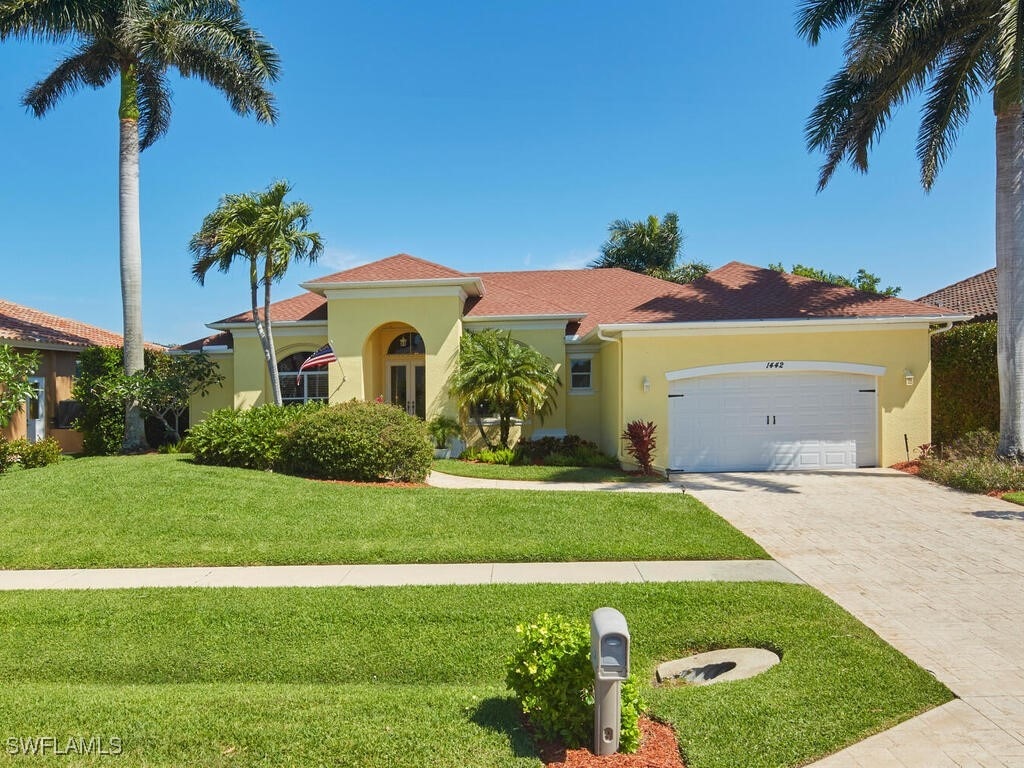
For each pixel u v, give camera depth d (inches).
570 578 299.3
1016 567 307.0
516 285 998.4
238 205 732.0
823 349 631.2
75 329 964.0
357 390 775.1
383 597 271.7
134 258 738.8
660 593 271.0
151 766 147.2
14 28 671.1
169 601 269.9
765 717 170.6
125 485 465.4
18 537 363.9
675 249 1596.9
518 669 162.6
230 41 744.3
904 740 161.6
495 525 386.3
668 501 446.9
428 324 773.3
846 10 612.4
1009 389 540.1
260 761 148.5
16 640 236.1
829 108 641.0
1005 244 545.0
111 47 736.3
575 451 708.7
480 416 793.6
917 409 629.9
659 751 157.1
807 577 296.7
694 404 637.3
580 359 837.2
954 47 589.3
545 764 150.0
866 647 214.4
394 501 442.3
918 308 641.6
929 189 626.2
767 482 555.5
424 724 165.2
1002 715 172.9
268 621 248.2
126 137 729.6
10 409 546.9
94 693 191.8
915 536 366.9
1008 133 548.1
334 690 193.5
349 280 776.3
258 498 439.5
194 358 815.7
